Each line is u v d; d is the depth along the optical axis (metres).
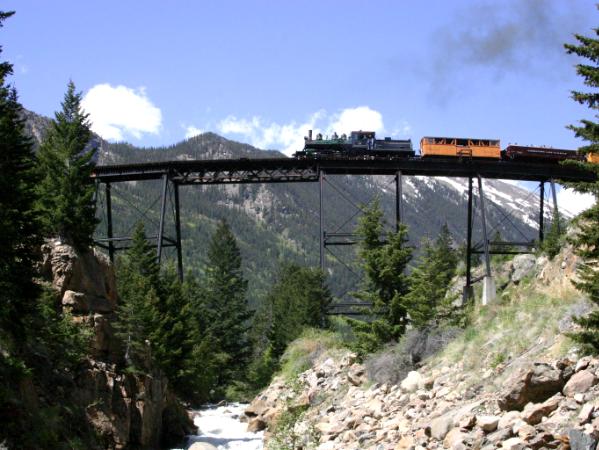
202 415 55.00
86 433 31.69
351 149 64.19
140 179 66.69
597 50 20.41
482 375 25.98
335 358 46.50
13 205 25.27
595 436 16.02
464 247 86.06
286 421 30.19
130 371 38.50
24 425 25.23
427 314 34.81
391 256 41.94
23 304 26.73
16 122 26.09
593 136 20.64
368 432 25.66
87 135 45.88
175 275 74.06
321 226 62.03
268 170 64.00
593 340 19.84
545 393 19.69
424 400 27.02
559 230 46.75
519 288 36.88
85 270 40.62
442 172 64.69
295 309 78.25
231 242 94.50
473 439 18.92
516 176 66.38
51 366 32.44
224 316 89.12
